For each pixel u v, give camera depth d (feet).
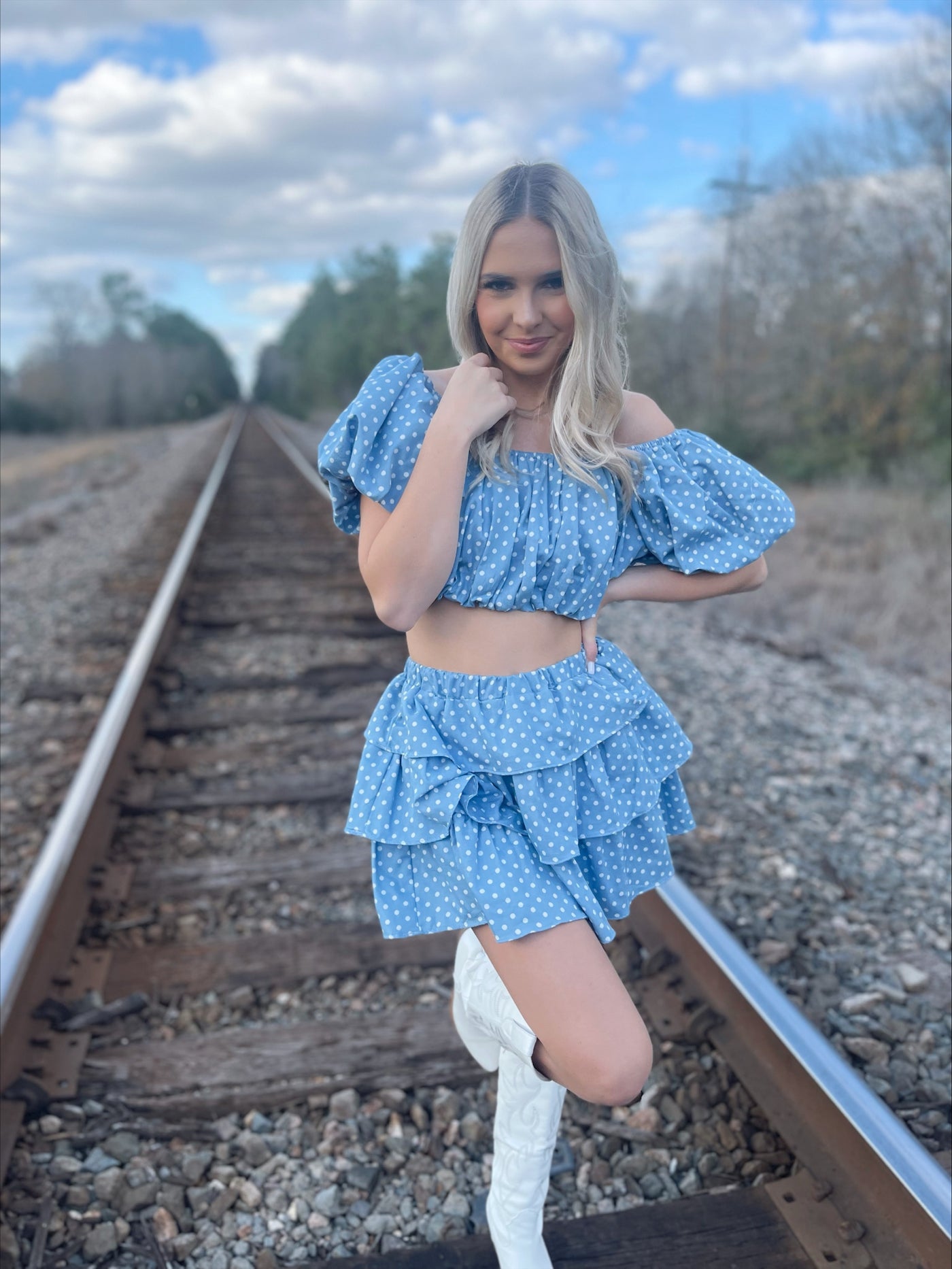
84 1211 6.73
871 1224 6.06
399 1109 7.61
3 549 33.86
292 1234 6.60
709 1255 6.15
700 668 17.85
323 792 12.98
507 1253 5.88
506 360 5.17
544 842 5.03
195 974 9.27
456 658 5.33
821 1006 8.62
